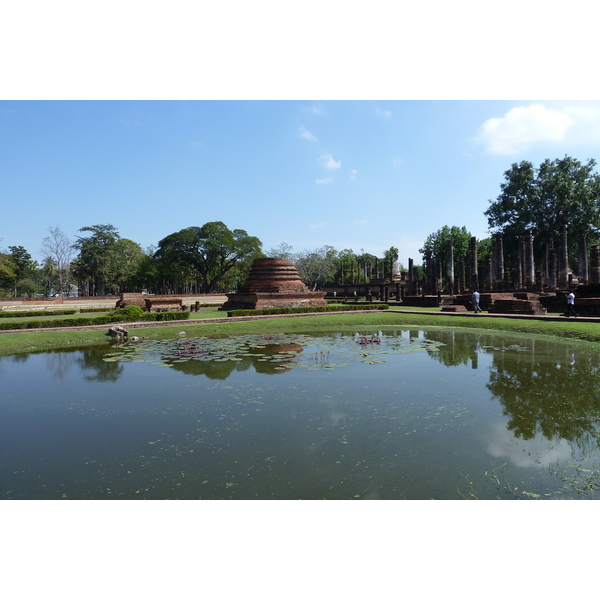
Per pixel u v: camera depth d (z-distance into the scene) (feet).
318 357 44.09
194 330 69.51
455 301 100.22
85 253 203.31
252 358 44.01
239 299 106.83
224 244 195.42
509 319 67.51
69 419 25.61
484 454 19.38
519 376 34.14
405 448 20.20
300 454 19.74
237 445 20.98
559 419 23.95
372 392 30.14
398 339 57.41
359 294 167.94
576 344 48.93
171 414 26.05
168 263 194.08
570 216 130.52
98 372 38.58
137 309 75.25
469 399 28.09
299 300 102.68
